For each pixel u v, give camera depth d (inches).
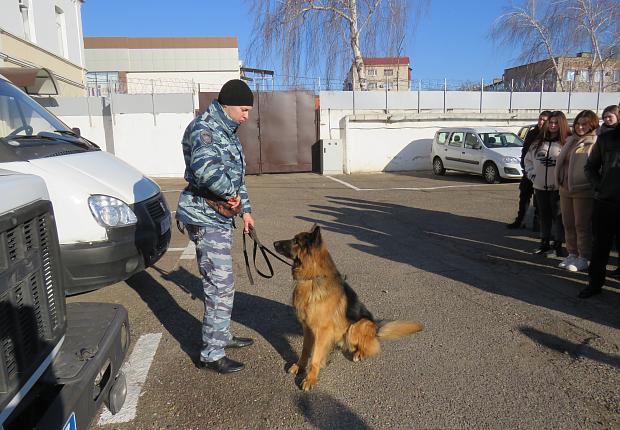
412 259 240.4
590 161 181.8
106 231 148.2
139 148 615.8
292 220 346.0
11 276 66.5
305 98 670.5
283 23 786.8
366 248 263.6
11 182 69.8
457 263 232.1
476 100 716.7
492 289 193.8
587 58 1015.0
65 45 739.4
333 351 142.1
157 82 1489.9
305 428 105.2
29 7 629.0
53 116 194.5
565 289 192.9
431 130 698.8
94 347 85.4
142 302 182.2
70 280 144.4
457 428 104.9
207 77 1621.6
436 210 380.2
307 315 124.7
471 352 139.9
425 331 154.9
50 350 77.9
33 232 74.1
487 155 544.1
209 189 110.0
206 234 119.2
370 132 683.4
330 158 660.1
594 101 744.3
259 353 141.3
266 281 207.6
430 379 125.4
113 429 104.7
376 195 467.5
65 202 143.3
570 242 219.0
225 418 109.0
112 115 603.8
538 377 125.6
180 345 145.9
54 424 68.2
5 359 64.4
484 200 423.8
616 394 117.0
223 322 126.0
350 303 131.4
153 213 170.1
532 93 728.3
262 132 663.1
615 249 249.6
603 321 160.9
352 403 115.1
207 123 112.1
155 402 115.2
